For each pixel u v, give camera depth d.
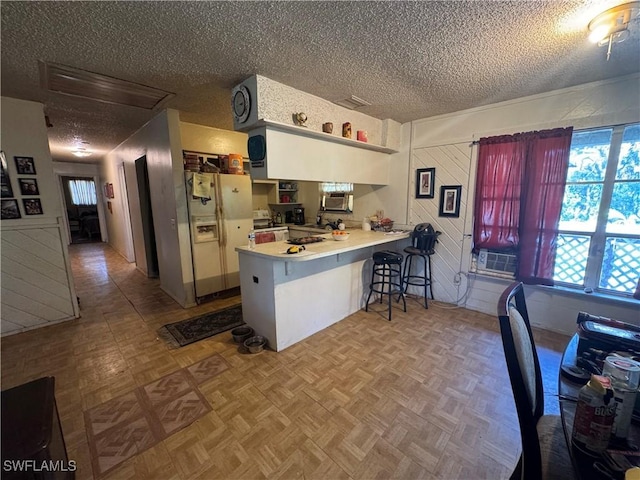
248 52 1.87
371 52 1.88
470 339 2.68
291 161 2.58
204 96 2.69
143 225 4.59
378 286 3.71
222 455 1.49
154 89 2.51
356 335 2.77
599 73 2.24
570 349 1.19
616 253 2.52
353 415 1.75
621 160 2.41
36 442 0.92
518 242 2.91
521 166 2.80
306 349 2.52
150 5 1.38
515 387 0.89
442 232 3.52
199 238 3.52
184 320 3.11
